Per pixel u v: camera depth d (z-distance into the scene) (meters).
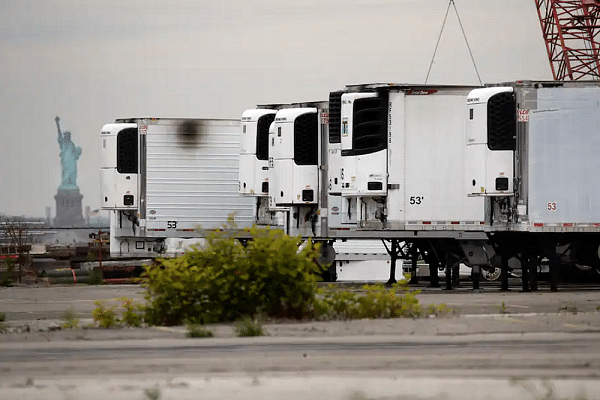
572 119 75.62
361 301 51.72
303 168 93.00
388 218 80.94
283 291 50.09
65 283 103.12
